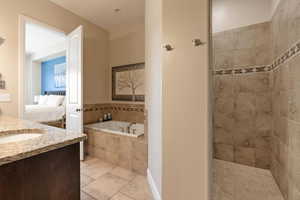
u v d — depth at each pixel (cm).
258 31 188
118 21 315
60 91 523
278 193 156
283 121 151
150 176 181
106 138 248
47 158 84
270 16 185
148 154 196
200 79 103
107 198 159
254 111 191
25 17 218
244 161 194
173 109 115
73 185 97
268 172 186
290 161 136
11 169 71
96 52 333
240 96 192
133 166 217
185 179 110
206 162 101
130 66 329
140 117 316
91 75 323
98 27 336
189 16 107
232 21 189
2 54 200
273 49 177
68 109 275
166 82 119
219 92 192
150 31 188
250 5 189
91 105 323
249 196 152
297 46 123
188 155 108
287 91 141
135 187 179
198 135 104
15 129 113
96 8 270
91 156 270
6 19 202
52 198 87
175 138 114
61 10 264
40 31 368
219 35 187
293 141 130
